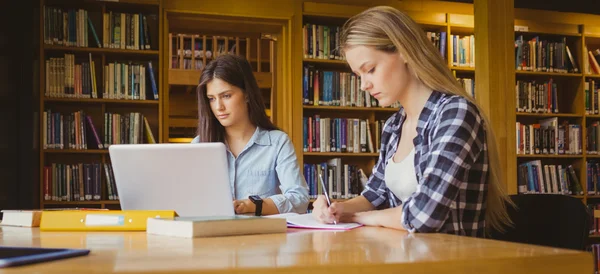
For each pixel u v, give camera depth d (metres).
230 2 5.15
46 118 4.85
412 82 1.96
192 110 8.32
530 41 5.93
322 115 5.64
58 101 4.93
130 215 1.67
